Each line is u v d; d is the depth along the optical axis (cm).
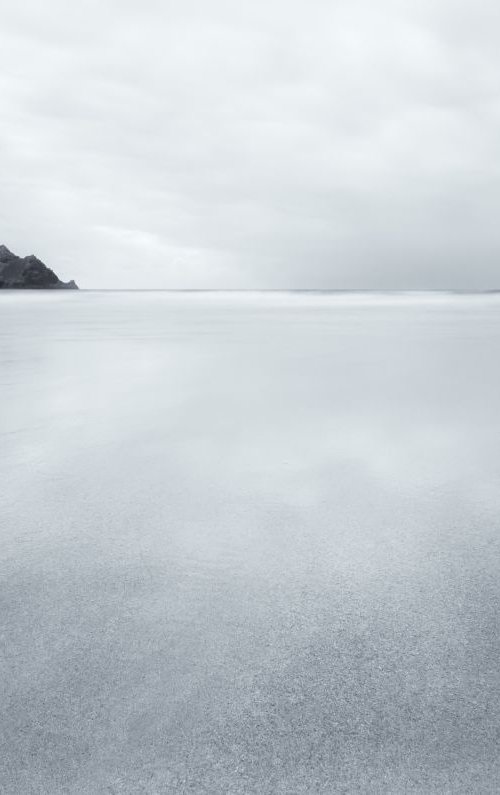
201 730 133
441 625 175
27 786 118
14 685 149
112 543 235
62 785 119
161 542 236
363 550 228
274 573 209
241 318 2120
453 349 988
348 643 166
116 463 345
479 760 124
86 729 133
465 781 119
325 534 244
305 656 160
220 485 306
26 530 249
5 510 272
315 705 141
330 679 151
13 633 172
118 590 197
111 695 145
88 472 329
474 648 164
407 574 208
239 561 219
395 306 3488
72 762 124
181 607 186
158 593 195
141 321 1908
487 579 204
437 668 155
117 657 160
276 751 127
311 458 355
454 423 443
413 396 553
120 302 4584
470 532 246
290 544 234
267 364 792
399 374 697
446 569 212
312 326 1648
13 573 210
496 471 328
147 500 284
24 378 667
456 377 673
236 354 917
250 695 144
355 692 146
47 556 224
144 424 442
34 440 397
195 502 281
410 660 158
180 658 160
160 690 146
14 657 161
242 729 133
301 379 661
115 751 127
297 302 4684
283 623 176
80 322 1836
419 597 192
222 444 386
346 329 1516
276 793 117
